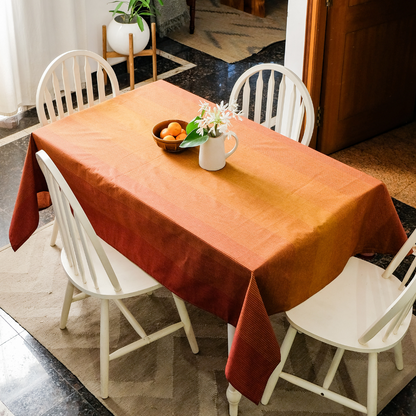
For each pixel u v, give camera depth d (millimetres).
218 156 1966
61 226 1896
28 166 2227
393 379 2145
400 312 1652
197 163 2041
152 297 2486
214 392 2096
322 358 2227
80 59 4094
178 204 1828
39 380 2143
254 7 5430
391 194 3145
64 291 2512
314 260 1785
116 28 4027
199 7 5598
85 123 2262
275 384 2025
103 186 1955
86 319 2383
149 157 2066
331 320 1822
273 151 2111
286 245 1674
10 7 3535
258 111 2586
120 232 2023
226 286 1713
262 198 1867
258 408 2037
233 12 5520
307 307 1864
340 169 2018
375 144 3596
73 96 4070
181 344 2279
